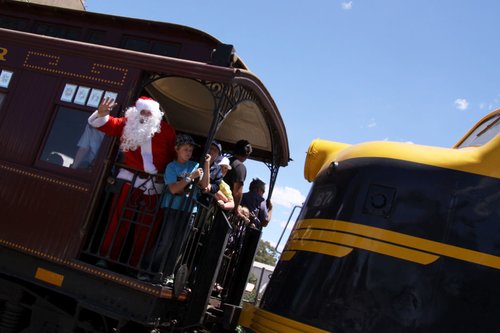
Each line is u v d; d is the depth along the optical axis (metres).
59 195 4.95
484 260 3.93
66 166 5.03
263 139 6.88
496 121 4.66
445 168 4.29
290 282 4.55
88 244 4.89
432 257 4.05
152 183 4.80
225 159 5.42
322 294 4.29
